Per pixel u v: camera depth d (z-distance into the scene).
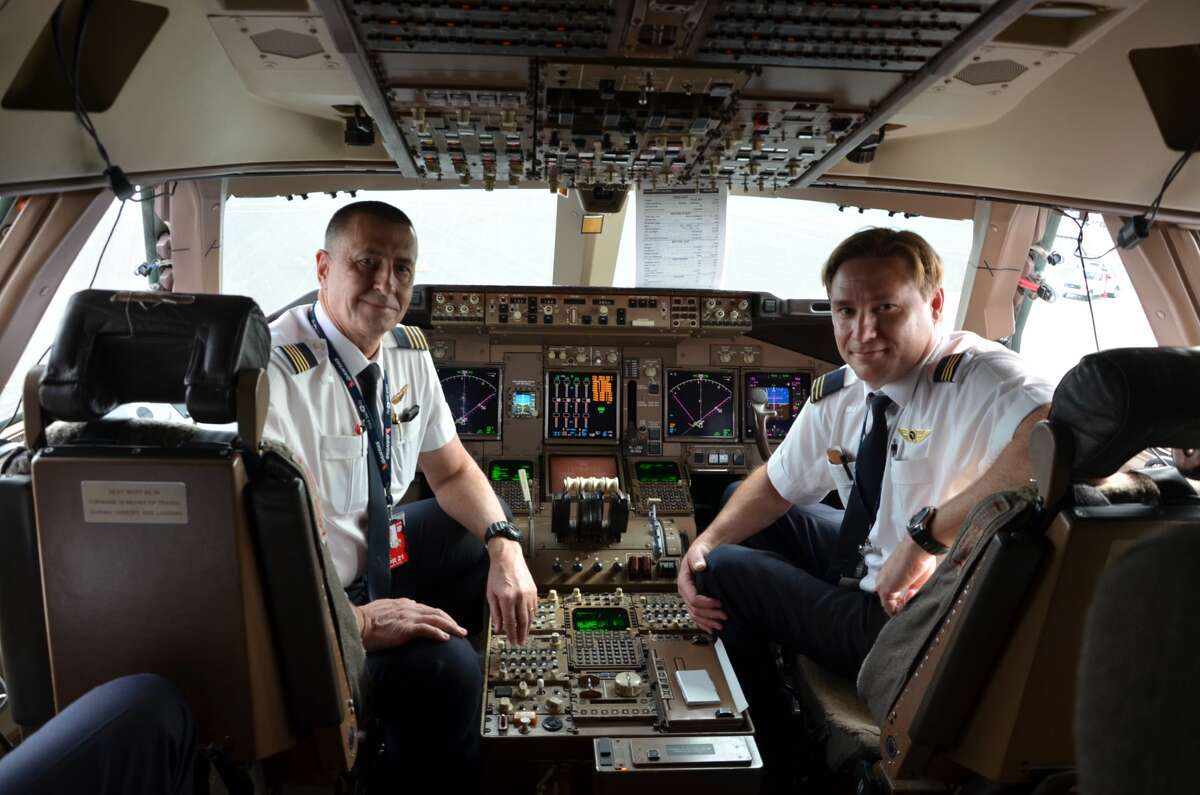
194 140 2.78
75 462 1.44
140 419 1.60
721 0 1.54
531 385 3.85
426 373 2.97
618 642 2.72
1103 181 2.97
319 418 2.51
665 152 2.49
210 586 1.51
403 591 2.96
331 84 2.58
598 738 2.23
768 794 2.52
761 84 2.02
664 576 3.30
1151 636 0.61
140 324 1.43
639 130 2.24
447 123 2.30
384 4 1.57
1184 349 1.42
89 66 2.25
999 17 1.58
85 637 1.56
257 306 1.49
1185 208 2.97
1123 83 2.51
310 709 1.69
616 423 3.86
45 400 1.43
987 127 2.94
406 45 1.77
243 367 1.46
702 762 2.16
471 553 3.02
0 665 2.23
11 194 2.32
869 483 2.58
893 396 2.53
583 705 2.39
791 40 1.73
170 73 2.42
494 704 2.39
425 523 2.99
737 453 3.88
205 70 2.50
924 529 2.15
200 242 3.85
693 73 1.91
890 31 1.68
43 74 2.19
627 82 1.99
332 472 2.52
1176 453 1.64
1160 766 0.59
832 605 2.45
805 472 2.88
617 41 1.75
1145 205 3.03
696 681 2.45
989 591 1.52
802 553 3.16
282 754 1.80
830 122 2.27
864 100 2.13
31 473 1.48
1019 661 1.56
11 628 1.59
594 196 3.82
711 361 3.93
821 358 3.94
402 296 2.62
